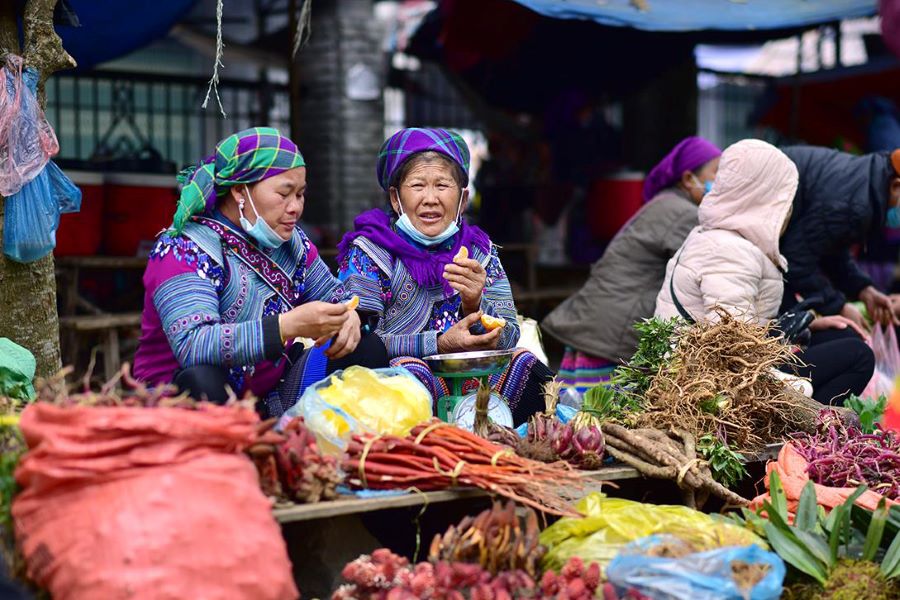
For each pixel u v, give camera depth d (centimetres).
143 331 332
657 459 308
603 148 887
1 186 339
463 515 321
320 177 1016
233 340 301
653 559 252
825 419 348
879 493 322
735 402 334
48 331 364
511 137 955
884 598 272
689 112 865
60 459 230
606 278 490
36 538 230
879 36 1067
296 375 342
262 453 256
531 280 848
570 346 497
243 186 321
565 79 805
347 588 262
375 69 1022
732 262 397
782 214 405
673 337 357
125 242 681
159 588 222
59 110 926
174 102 1034
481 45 761
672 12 630
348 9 1004
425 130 365
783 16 643
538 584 264
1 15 355
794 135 964
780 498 300
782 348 342
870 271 892
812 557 280
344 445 286
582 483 289
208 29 1076
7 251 347
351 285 358
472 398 333
